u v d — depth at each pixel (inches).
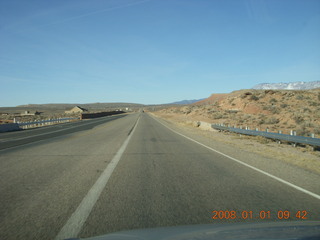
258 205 221.5
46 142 721.6
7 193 256.7
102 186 281.3
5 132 1243.2
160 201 231.6
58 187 277.6
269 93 2311.8
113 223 182.2
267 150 562.6
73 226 177.9
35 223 183.9
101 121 2111.2
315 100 1895.9
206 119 1887.3
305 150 584.1
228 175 333.4
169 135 911.0
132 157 468.8
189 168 375.9
